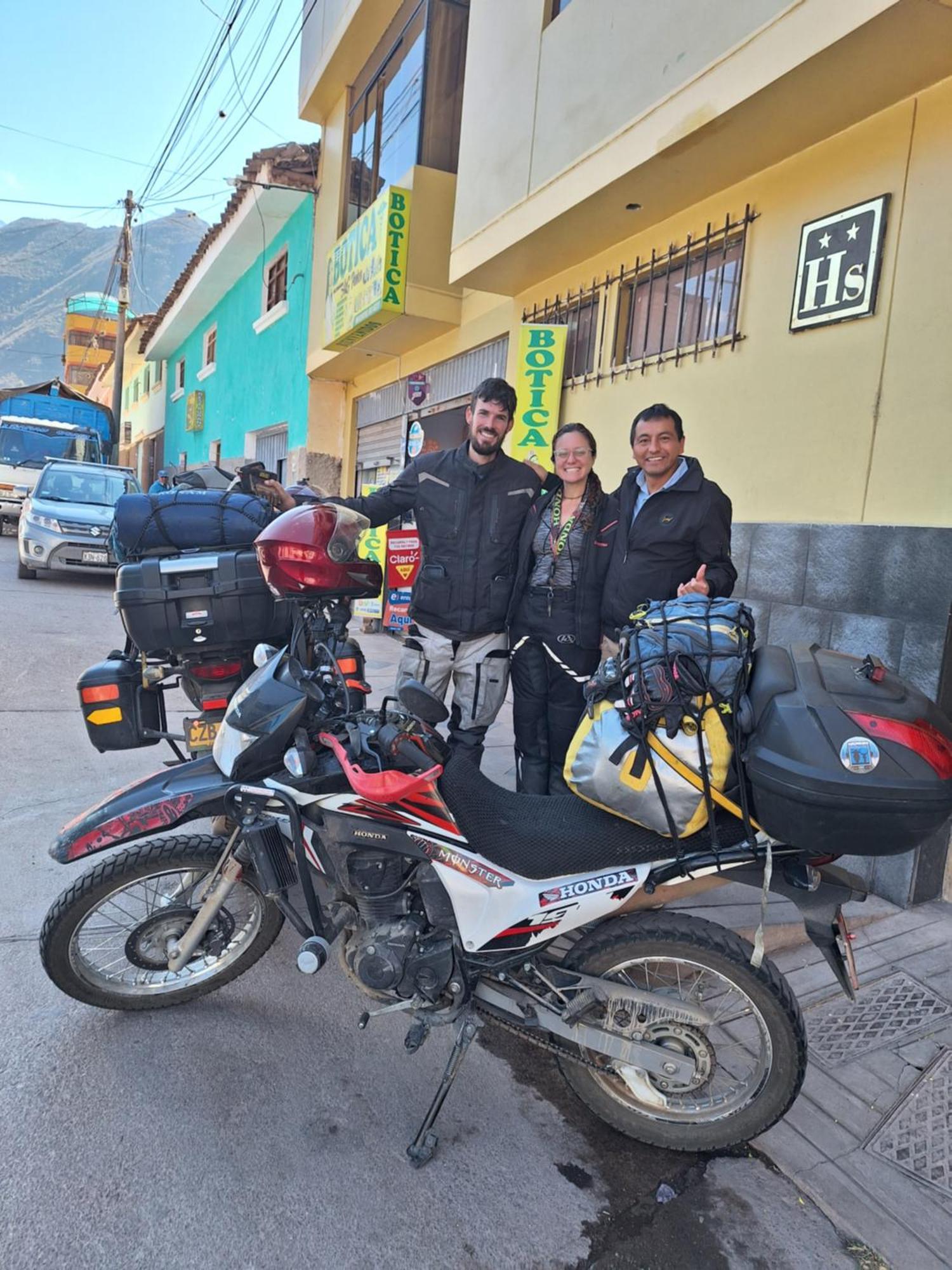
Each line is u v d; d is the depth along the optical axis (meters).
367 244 7.76
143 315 24.47
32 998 2.59
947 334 3.35
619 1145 2.20
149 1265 1.74
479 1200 1.98
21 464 15.68
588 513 3.29
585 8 4.63
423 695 2.02
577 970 2.16
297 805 2.24
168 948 2.52
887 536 3.50
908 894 3.42
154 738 3.32
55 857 2.34
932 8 2.91
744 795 1.93
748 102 3.58
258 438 14.30
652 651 1.99
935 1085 2.44
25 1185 1.91
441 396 8.47
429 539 3.40
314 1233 1.85
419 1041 2.17
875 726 1.77
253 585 3.21
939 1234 1.98
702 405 4.64
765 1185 2.10
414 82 7.94
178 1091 2.25
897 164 3.54
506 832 2.13
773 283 4.17
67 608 8.90
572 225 5.03
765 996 2.01
